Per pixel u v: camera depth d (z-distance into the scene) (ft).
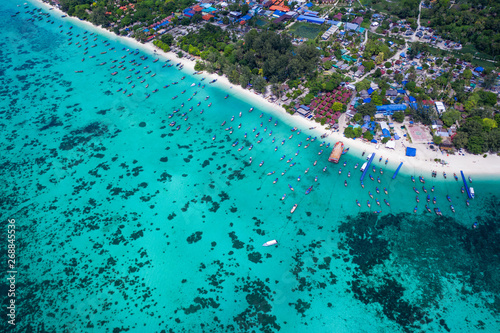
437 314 324.19
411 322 319.47
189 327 322.55
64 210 442.91
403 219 411.13
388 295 340.39
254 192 454.81
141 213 433.89
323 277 358.43
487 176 455.22
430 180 456.04
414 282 349.61
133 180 481.46
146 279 362.53
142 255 385.91
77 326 326.03
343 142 523.70
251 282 356.38
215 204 441.27
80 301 345.92
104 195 460.96
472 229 396.57
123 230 414.00
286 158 504.43
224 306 337.52
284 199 443.73
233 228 411.34
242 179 474.49
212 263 375.66
